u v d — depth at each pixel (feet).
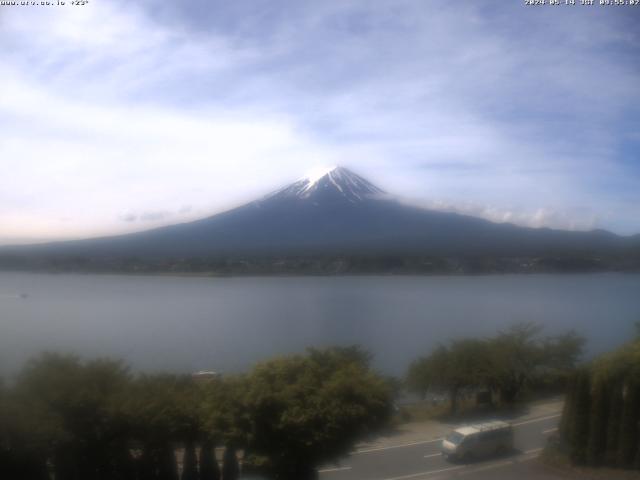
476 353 63.98
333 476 43.39
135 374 44.47
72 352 44.29
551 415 57.00
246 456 38.99
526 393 64.54
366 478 42.65
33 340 100.68
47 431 35.83
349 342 92.32
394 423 54.95
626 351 46.85
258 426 38.32
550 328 94.07
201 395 40.55
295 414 37.91
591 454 43.57
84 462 37.86
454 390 63.82
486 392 65.36
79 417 37.60
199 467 39.93
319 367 42.86
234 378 41.39
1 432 34.81
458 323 119.96
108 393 39.45
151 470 39.14
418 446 49.90
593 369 46.34
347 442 39.60
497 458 46.26
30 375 39.09
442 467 45.19
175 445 40.06
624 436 43.24
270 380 40.24
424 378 64.23
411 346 90.84
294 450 38.52
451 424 56.70
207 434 39.19
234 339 104.53
